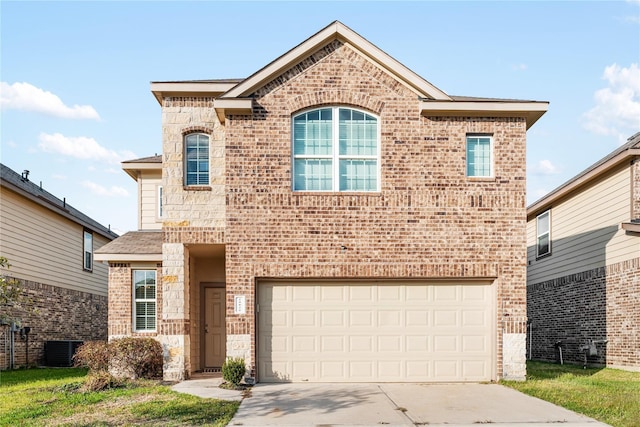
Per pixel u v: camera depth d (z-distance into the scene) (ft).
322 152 44.88
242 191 43.80
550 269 71.61
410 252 43.93
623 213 54.85
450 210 44.32
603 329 57.98
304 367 43.52
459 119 45.09
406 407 34.32
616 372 51.55
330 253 43.68
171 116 47.14
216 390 40.06
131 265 54.60
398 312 44.16
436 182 44.52
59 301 71.41
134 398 37.22
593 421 30.81
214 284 55.62
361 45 44.37
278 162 44.14
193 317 53.31
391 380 43.68
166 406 34.30
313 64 44.96
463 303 44.50
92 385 41.09
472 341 44.19
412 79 44.39
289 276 43.45
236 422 30.32
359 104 44.73
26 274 63.41
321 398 37.06
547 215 73.31
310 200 43.88
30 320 63.98
